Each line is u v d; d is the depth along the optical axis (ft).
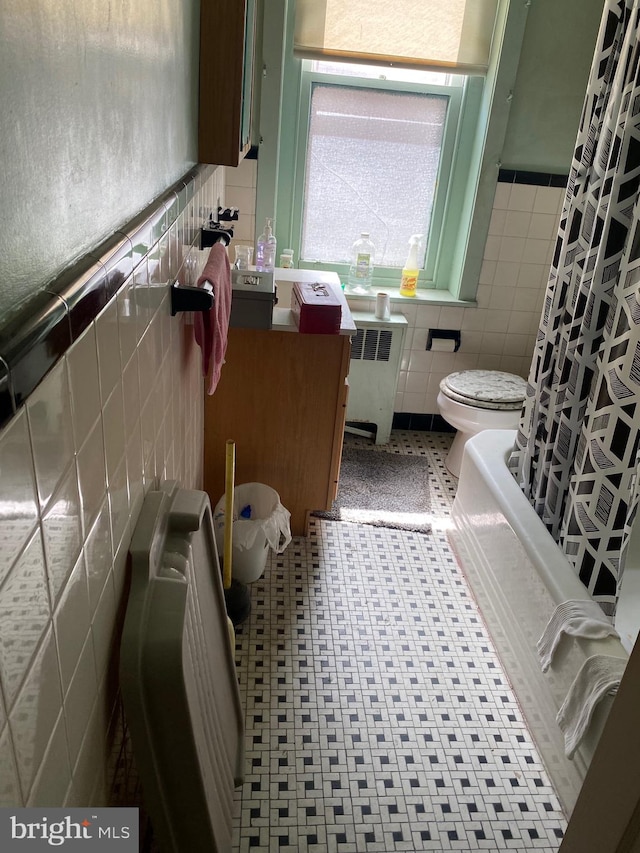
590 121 6.22
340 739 5.68
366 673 6.37
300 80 9.26
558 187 9.72
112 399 2.75
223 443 7.72
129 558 3.28
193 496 4.06
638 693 3.33
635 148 5.49
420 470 10.02
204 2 4.80
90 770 2.72
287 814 5.04
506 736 5.85
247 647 6.55
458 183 10.06
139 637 3.03
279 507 7.53
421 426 11.35
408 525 8.62
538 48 8.94
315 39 8.82
